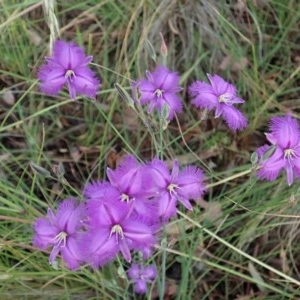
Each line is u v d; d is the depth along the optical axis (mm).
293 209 400
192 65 465
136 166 260
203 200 403
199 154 439
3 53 446
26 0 415
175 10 463
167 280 398
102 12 464
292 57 477
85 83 305
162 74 310
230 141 444
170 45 465
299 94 466
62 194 409
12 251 340
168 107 286
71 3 469
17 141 434
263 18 486
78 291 376
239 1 470
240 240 395
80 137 438
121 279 379
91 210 250
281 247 406
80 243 261
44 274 343
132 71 451
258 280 389
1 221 377
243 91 458
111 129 439
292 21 467
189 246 399
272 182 402
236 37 477
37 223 266
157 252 353
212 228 398
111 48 460
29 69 448
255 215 394
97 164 418
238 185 418
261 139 450
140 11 457
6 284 353
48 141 435
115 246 249
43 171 291
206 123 451
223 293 404
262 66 471
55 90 305
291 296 368
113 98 440
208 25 467
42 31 454
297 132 281
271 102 451
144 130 437
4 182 394
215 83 312
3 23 407
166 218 268
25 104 445
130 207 246
